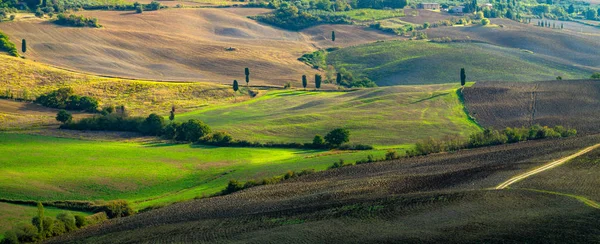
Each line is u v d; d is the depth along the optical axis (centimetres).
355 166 17000
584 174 13600
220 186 16625
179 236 12181
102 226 13900
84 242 12731
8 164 18425
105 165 18700
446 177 14462
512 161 15488
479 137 18825
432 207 12094
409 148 19450
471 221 11138
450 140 19162
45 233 13538
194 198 15600
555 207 11569
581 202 11738
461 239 10344
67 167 18362
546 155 15712
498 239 10194
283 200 14100
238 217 13075
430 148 18238
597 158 14825
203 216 13588
